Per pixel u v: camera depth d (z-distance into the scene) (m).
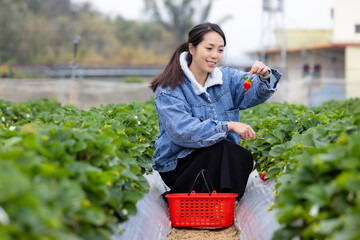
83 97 17.47
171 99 4.20
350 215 2.07
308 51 29.70
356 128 2.99
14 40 46.62
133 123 4.98
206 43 4.18
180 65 4.31
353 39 27.53
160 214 3.87
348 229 2.02
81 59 51.47
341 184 2.20
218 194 3.90
